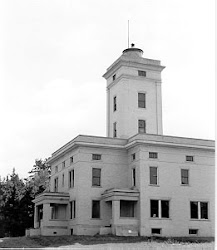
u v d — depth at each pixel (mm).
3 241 38062
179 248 33812
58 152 54969
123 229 44469
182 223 46938
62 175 53250
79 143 47938
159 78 57219
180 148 48812
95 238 40781
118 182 49219
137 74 56312
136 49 59219
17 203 65062
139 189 46125
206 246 35125
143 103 55844
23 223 64062
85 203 47094
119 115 55094
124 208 47406
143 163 46875
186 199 47812
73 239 39531
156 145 47625
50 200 48688
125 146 49688
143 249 32688
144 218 45344
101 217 47219
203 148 49250
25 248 31844
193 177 48750
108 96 59469
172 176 47812
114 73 58531
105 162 49188
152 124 55500
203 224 47812
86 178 47844
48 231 47594
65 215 49906
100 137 49688
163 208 46875
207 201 48656
